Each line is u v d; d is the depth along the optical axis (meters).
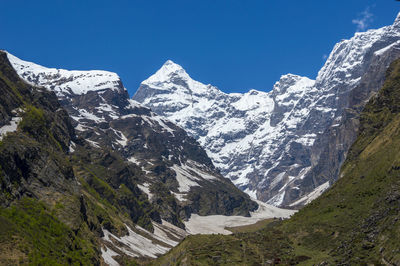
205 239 135.12
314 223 129.00
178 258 130.00
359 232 110.19
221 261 120.12
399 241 92.19
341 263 100.50
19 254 122.50
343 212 126.94
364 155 152.62
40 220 147.00
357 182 138.75
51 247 138.50
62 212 162.38
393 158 131.00
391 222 101.00
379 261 93.25
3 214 134.62
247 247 126.69
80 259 147.25
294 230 130.75
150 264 138.88
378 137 155.25
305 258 112.81
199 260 122.00
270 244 126.81
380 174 130.88
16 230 129.88
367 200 125.06
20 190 151.62
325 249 115.31
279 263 114.31
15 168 154.12
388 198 114.19
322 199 143.38
